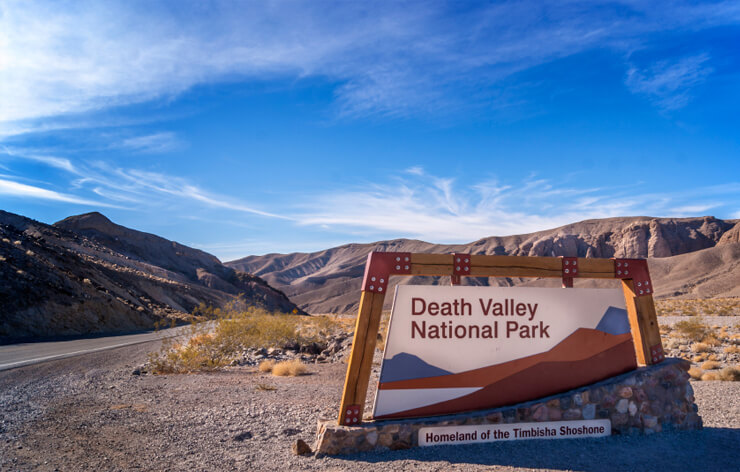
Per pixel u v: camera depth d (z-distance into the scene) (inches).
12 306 1104.2
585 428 254.7
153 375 506.3
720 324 1163.3
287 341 839.7
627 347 275.9
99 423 293.1
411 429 237.6
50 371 509.7
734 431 267.9
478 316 260.1
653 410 264.1
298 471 209.0
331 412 329.1
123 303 1750.7
